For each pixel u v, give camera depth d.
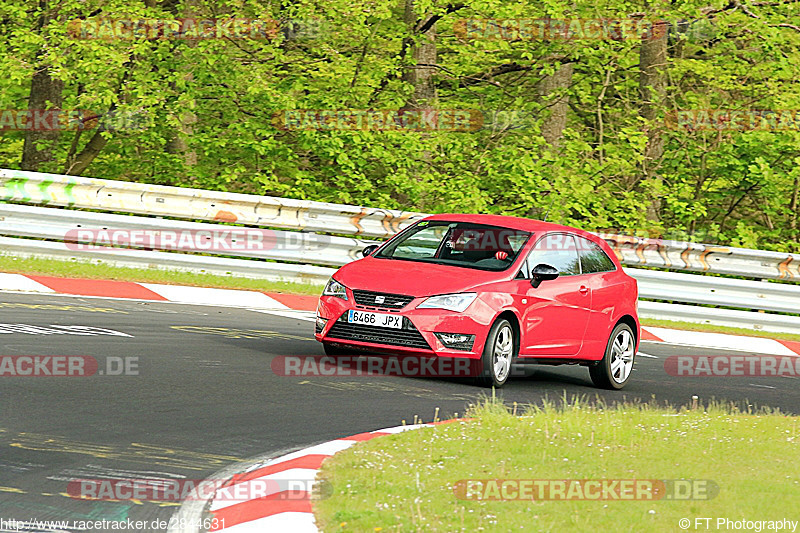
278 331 42.50
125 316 40.97
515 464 22.66
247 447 23.77
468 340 33.84
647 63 80.75
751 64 82.56
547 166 77.44
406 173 74.81
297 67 75.88
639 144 76.31
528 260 36.66
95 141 76.19
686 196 79.44
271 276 56.53
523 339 35.62
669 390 40.06
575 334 37.59
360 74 77.25
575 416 28.62
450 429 26.19
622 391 38.91
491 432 25.98
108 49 67.00
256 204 57.19
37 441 22.36
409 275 34.88
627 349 39.97
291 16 71.75
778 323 62.81
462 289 34.22
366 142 74.12
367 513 17.88
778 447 27.02
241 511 18.48
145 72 70.75
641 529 17.86
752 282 62.75
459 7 75.19
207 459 22.36
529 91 84.69
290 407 28.45
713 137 84.06
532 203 75.06
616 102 87.00
